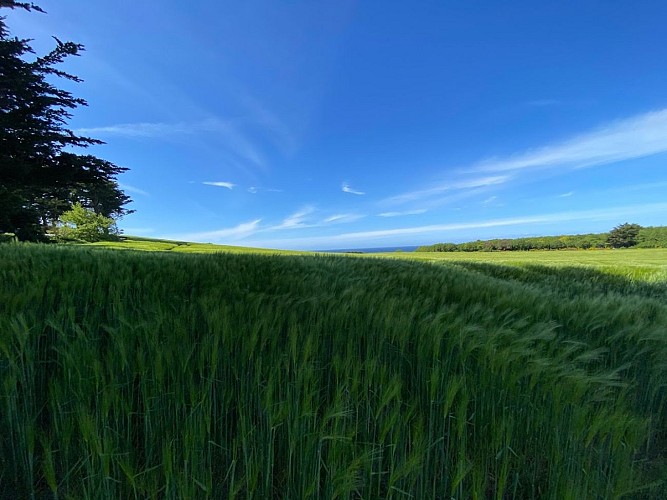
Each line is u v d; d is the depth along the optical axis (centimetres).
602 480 153
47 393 188
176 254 718
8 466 159
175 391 160
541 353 208
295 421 146
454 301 371
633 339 251
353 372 177
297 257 834
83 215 4372
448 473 162
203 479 143
